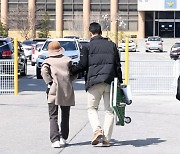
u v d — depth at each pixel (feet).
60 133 52.13
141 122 66.28
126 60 97.40
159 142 53.62
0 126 63.05
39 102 86.22
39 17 410.11
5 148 50.34
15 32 402.11
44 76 50.78
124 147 51.08
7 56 128.36
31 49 221.46
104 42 50.75
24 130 60.23
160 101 88.38
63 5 431.43
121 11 423.23
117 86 50.08
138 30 419.74
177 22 413.80
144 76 97.86
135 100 89.56
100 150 49.62
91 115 51.08
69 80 50.96
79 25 422.00
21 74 148.97
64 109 51.78
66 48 138.41
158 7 408.26
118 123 52.08
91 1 425.28
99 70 50.19
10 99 90.48
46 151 49.08
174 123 65.67
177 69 97.91
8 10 424.87
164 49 368.48
